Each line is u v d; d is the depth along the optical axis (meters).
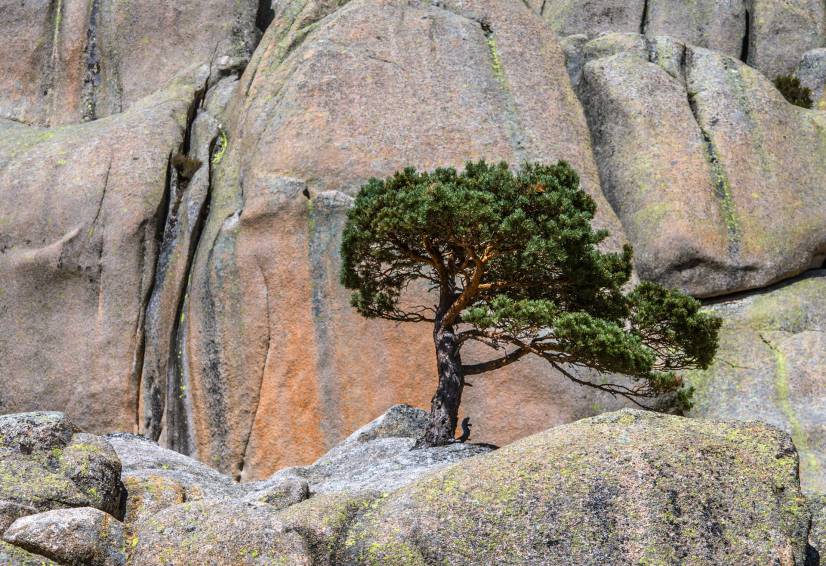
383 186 21.31
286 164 28.48
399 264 21.75
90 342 28.70
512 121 29.61
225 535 13.62
